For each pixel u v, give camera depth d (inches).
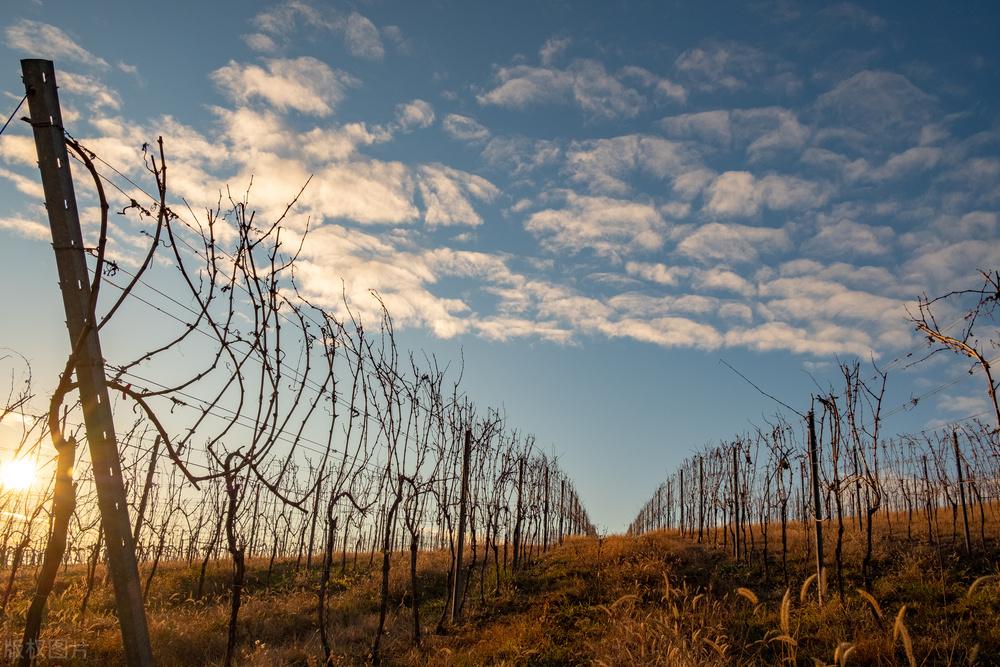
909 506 706.2
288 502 307.1
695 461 1059.9
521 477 832.9
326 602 602.9
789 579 608.1
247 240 290.8
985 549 630.5
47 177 190.5
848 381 494.9
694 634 342.6
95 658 369.4
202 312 235.8
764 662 353.7
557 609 546.3
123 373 206.4
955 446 709.9
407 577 715.4
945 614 408.8
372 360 468.8
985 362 266.8
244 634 485.4
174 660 409.7
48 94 192.5
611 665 352.5
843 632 385.7
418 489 518.0
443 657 440.8
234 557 325.7
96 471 189.9
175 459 226.8
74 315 191.0
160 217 212.4
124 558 190.1
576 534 1464.1
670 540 886.4
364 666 427.5
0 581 577.9
